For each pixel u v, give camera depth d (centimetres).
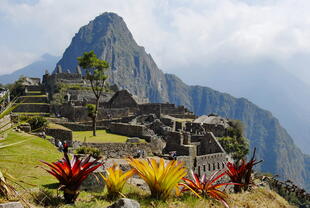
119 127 4075
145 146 3391
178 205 935
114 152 3127
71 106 4900
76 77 7275
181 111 6512
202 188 1058
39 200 840
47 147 2081
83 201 908
